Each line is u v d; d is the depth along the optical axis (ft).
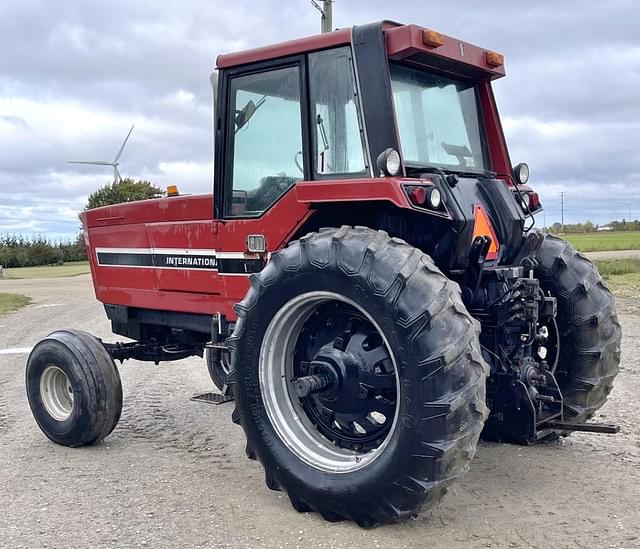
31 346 34.63
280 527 12.14
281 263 12.71
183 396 23.04
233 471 15.30
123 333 20.10
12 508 13.39
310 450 12.72
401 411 11.19
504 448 15.93
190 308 17.28
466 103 15.85
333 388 12.66
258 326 12.97
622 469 14.62
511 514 12.41
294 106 14.29
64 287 83.56
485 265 13.89
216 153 15.67
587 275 15.49
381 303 11.33
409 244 12.80
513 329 14.05
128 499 13.73
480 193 14.37
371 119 12.71
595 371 15.43
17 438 18.29
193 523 12.46
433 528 11.90
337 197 12.41
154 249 18.11
